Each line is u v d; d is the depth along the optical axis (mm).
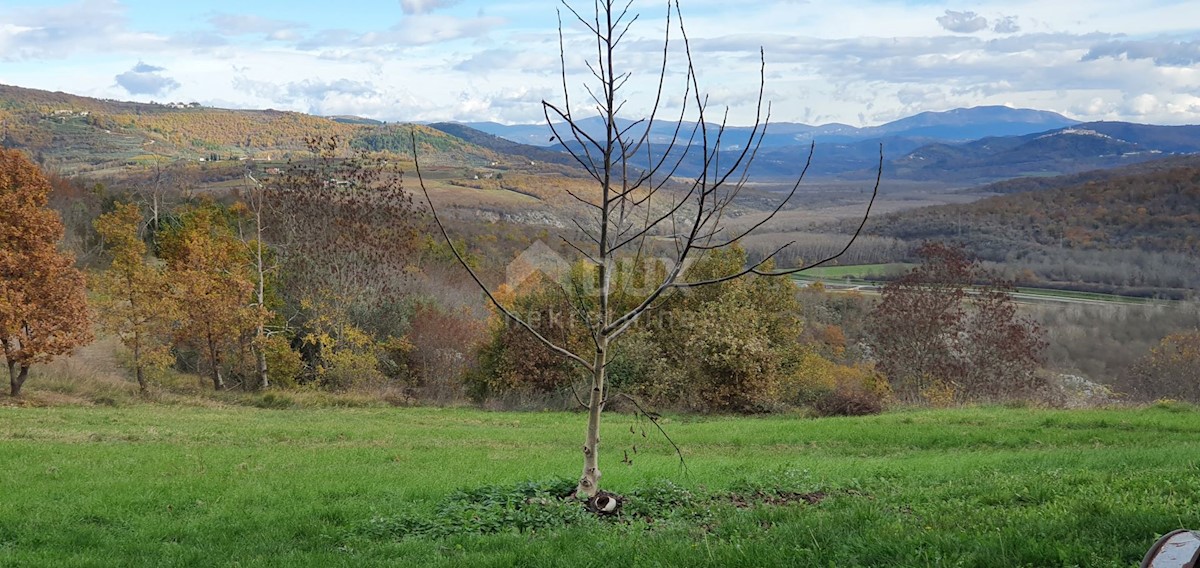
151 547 10414
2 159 34719
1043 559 7059
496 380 42656
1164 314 67125
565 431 28062
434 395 45688
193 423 28859
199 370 47969
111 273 40156
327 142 55938
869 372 50125
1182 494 10102
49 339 37156
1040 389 48312
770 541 8344
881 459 19266
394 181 55188
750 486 12891
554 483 11930
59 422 27141
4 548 10609
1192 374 53469
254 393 43125
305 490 14703
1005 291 52188
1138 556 7012
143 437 24375
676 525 9695
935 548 7398
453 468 18359
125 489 14898
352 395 42438
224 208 79250
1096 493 10312
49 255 34844
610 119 8641
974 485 12172
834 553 7633
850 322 66188
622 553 8242
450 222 86750
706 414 39312
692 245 9000
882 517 9031
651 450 23188
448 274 65812
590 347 40719
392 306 52875
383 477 16625
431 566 8500
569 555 8391
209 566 9438
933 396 45500
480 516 10664
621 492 12789
